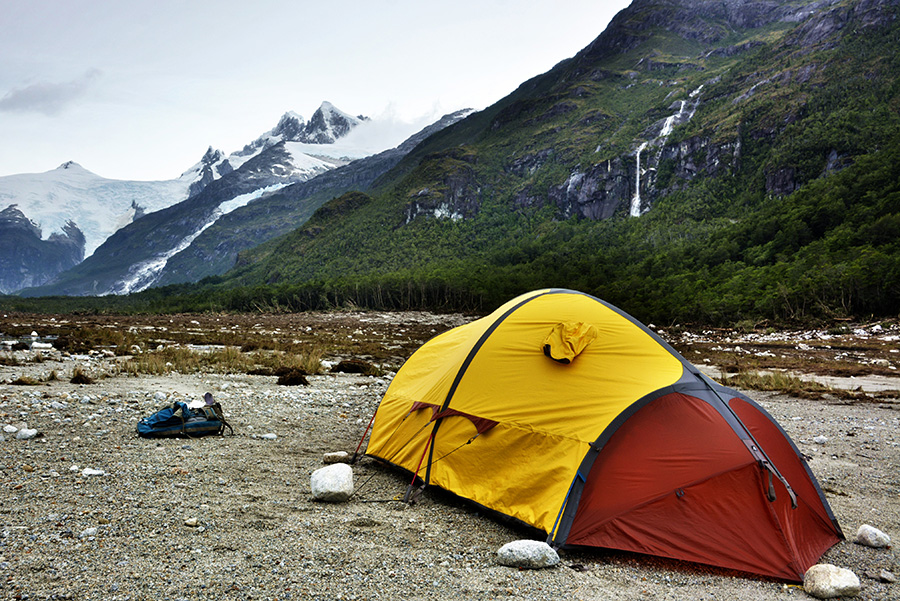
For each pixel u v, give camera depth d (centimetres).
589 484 478
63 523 438
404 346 2920
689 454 489
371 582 377
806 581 413
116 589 342
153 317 6581
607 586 396
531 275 11656
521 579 398
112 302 15350
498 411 570
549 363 578
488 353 618
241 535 442
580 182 19888
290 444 778
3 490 502
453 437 594
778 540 457
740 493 475
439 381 650
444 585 381
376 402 1176
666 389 529
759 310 5291
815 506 524
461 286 10688
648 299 7106
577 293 668
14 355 1575
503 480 533
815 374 2080
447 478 580
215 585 356
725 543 453
